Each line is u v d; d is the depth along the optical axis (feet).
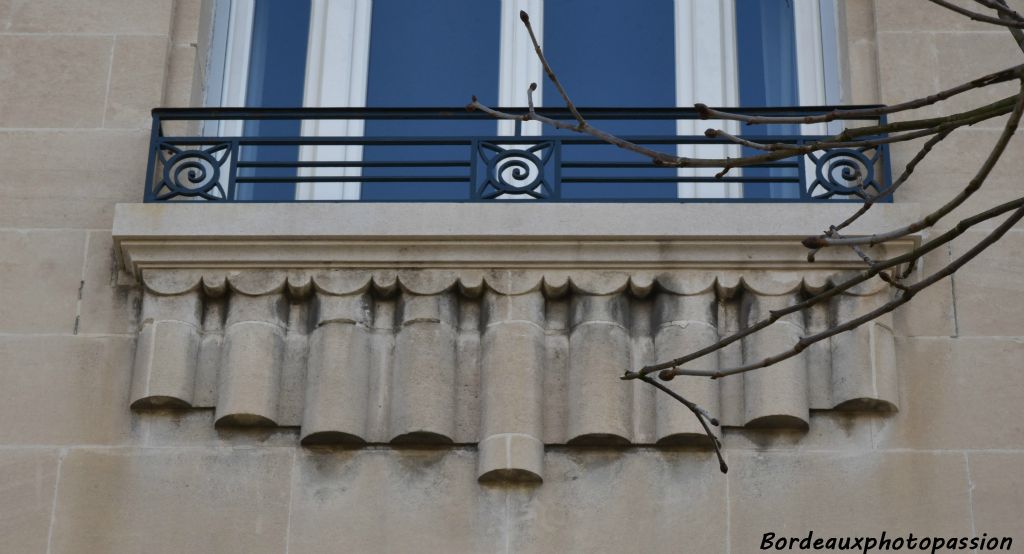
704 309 57.31
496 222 57.93
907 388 56.65
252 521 54.75
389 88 65.51
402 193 63.21
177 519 54.75
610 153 63.57
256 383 56.24
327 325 57.11
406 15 66.54
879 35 63.00
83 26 63.52
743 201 58.34
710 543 54.13
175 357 56.70
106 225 59.77
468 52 66.03
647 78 65.57
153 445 55.98
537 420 55.67
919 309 57.88
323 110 61.62
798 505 54.70
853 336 56.59
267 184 63.41
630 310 57.88
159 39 63.41
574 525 54.44
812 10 66.23
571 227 57.82
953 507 54.65
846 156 60.29
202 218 58.29
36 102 62.03
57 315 58.13
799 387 55.83
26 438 56.08
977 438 55.77
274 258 58.08
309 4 66.69
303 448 55.83
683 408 55.47
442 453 55.72
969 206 59.47
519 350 56.59
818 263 57.57
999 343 57.36
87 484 55.31
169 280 57.98
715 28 66.13
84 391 56.90
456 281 57.77
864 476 55.11
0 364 57.26
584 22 66.39
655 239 57.88
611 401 55.77
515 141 60.80
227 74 65.57
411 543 54.29
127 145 61.41
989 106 45.16
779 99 65.26
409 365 56.44
